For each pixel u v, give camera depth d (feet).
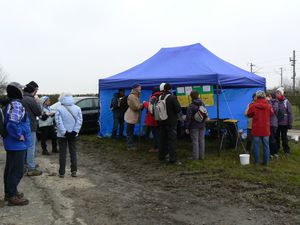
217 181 25.16
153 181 25.67
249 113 29.58
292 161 31.53
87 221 18.02
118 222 17.92
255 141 29.71
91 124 49.96
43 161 32.71
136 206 20.27
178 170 28.50
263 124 29.12
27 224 17.56
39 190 23.27
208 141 40.96
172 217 18.57
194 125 30.89
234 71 37.01
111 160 33.09
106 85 41.63
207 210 19.56
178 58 40.04
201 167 28.86
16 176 20.08
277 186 23.61
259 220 18.07
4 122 19.48
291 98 103.60
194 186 24.12
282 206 20.04
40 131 36.09
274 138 32.07
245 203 20.61
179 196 22.07
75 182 25.34
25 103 25.76
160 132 31.40
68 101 25.80
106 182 25.53
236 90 43.65
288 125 33.73
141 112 41.60
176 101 29.86
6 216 18.60
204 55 39.60
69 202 20.92
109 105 45.21
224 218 18.38
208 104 34.96
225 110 44.11
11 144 19.67
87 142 42.91
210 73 33.78
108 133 45.62
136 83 38.47
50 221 17.97
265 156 29.43
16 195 20.31
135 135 45.24
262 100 29.32
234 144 36.27
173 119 30.04
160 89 30.99
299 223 17.65
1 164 32.24
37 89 26.53
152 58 42.78
